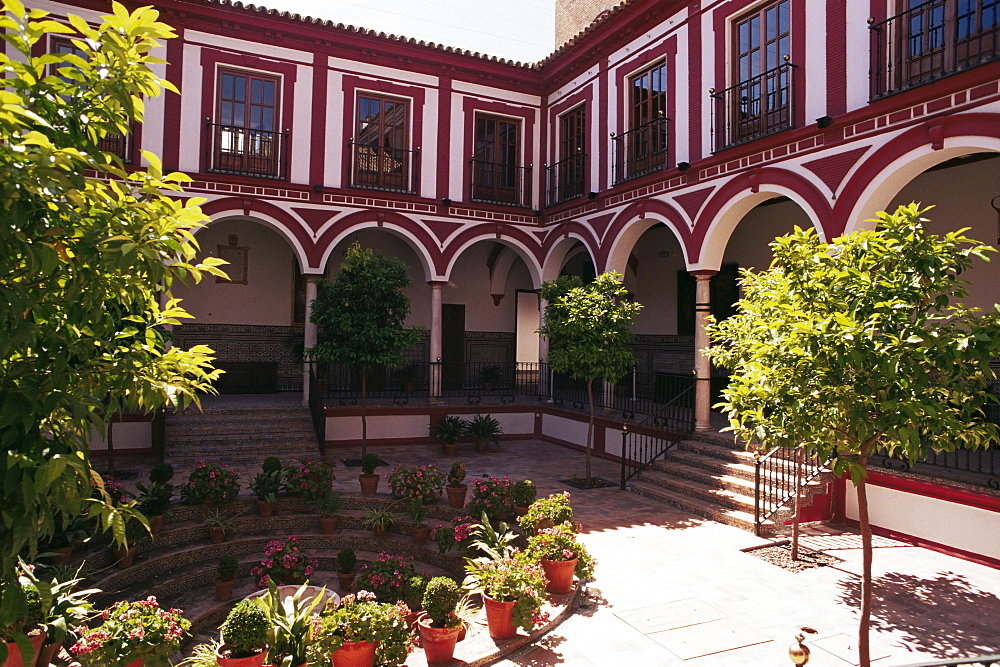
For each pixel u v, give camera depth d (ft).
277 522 24.56
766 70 30.91
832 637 15.90
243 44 40.29
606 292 31.78
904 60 25.11
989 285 29.22
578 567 18.53
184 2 38.14
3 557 7.24
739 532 24.23
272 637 13.92
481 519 22.95
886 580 19.53
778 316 13.66
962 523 21.53
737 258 43.04
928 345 11.24
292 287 49.26
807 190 28.12
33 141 6.89
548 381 47.32
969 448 13.35
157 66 38.42
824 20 27.76
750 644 15.51
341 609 14.01
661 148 37.29
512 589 15.60
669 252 48.11
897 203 33.01
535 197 48.62
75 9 36.11
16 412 7.18
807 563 21.03
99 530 20.35
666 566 20.66
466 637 15.88
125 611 13.56
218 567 20.86
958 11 24.44
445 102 45.83
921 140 23.68
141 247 7.45
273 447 36.37
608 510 27.30
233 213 39.81
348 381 50.03
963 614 17.25
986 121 21.75
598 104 42.55
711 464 29.35
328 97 42.50
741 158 31.42
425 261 45.03
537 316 60.70
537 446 42.98
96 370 8.45
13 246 7.07
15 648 13.29
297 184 41.11
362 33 42.39
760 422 13.41
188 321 46.21
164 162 38.29
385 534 24.64
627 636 15.94
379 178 44.19
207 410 38.11
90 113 8.45
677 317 47.37
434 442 42.55
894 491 23.68
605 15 40.06
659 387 47.37
